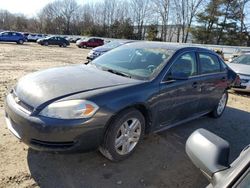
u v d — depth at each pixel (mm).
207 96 4914
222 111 5859
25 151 3461
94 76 3535
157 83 3645
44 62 14047
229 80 5656
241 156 1743
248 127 5414
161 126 3986
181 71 4094
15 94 3246
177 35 53281
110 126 3135
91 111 2908
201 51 4781
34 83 3242
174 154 3818
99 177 3084
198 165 1841
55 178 2984
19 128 2982
